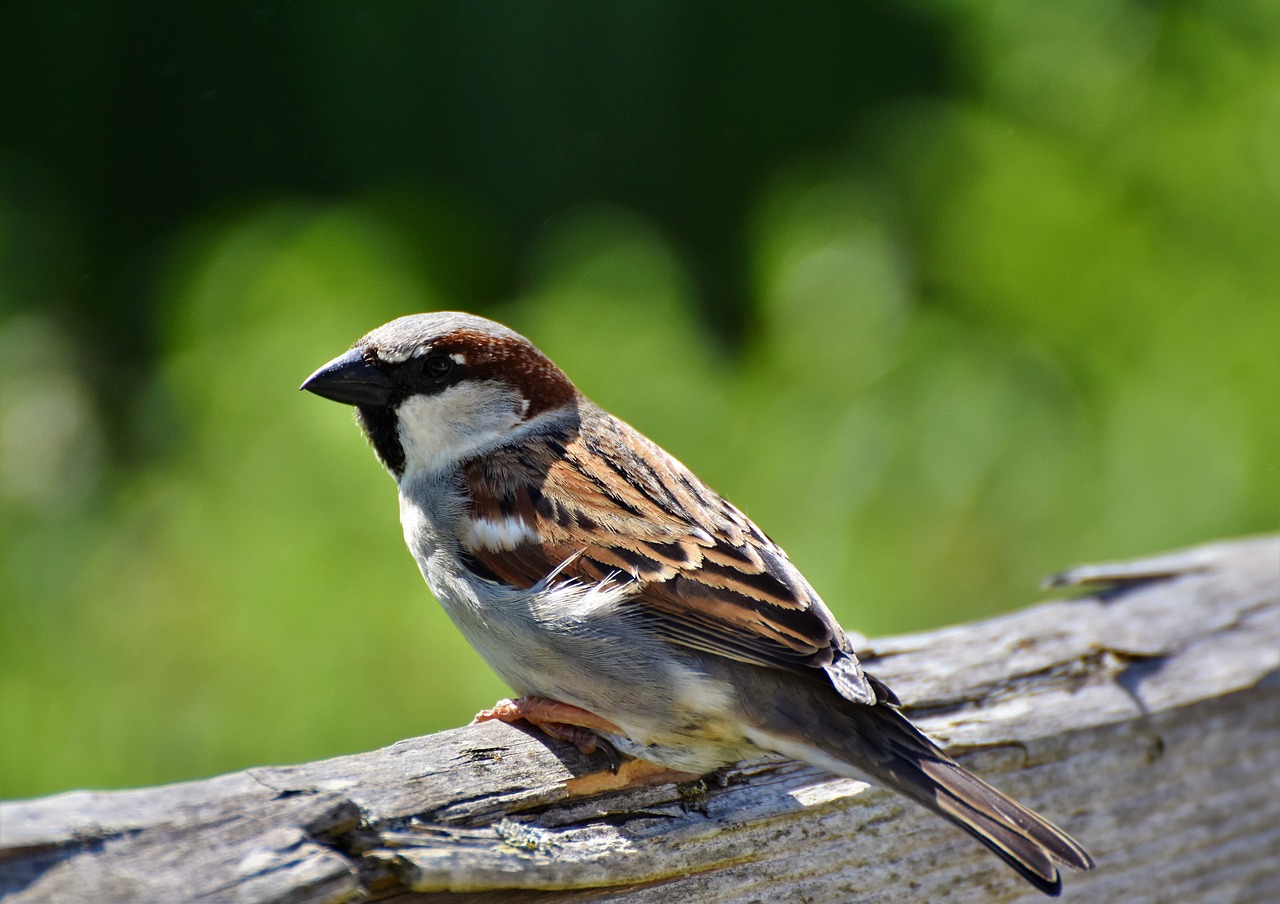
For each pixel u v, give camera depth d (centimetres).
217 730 820
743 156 1712
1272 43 995
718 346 1108
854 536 888
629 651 577
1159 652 645
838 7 1709
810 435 923
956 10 1076
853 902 545
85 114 1689
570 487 635
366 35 1634
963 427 907
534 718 568
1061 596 905
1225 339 941
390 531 844
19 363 1216
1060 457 923
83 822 406
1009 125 1035
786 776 555
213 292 955
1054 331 973
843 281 991
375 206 1173
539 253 1205
